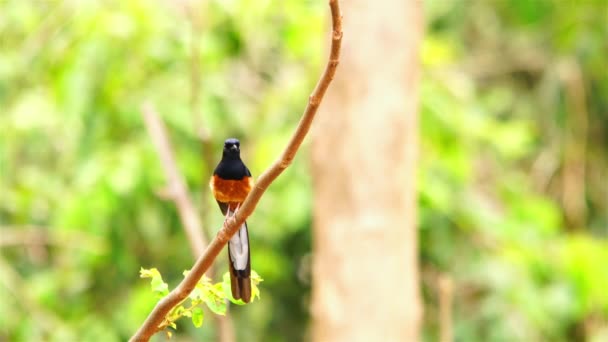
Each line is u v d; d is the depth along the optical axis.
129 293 15.75
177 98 13.81
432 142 14.05
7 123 14.16
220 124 14.66
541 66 19.09
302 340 16.89
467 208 14.45
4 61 14.45
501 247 15.04
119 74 13.62
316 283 11.10
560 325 15.44
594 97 18.84
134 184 13.27
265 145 13.78
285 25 14.45
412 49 11.10
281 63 17.34
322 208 11.08
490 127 14.55
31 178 15.00
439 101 13.98
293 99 14.74
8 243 14.79
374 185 10.88
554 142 18.58
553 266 14.29
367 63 10.93
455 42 18.17
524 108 18.47
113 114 13.84
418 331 11.13
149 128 9.81
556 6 17.45
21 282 15.05
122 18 13.36
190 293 5.18
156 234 14.21
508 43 19.27
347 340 10.78
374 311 10.78
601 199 19.17
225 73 15.91
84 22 13.47
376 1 10.95
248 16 13.73
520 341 14.45
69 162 15.11
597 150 19.33
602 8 17.30
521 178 17.77
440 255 14.98
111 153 13.54
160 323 5.26
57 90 13.72
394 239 10.91
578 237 14.63
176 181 9.50
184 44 13.03
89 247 14.32
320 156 11.11
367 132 10.91
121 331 14.50
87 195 13.30
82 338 14.38
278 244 15.66
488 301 14.74
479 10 18.55
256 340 16.09
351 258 10.84
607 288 13.70
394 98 10.95
